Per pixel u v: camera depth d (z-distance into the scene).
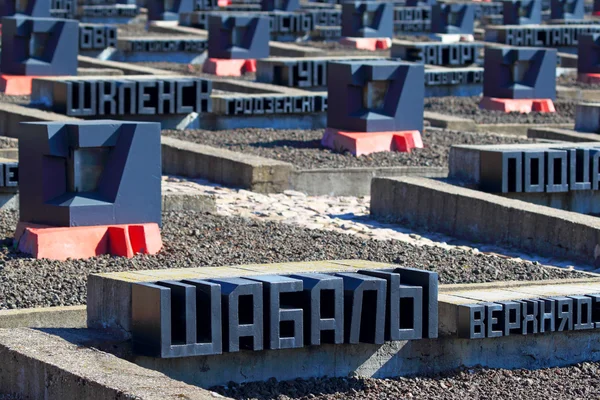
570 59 44.91
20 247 16.25
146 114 27.97
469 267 16.48
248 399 11.67
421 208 19.94
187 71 39.91
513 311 13.00
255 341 11.57
